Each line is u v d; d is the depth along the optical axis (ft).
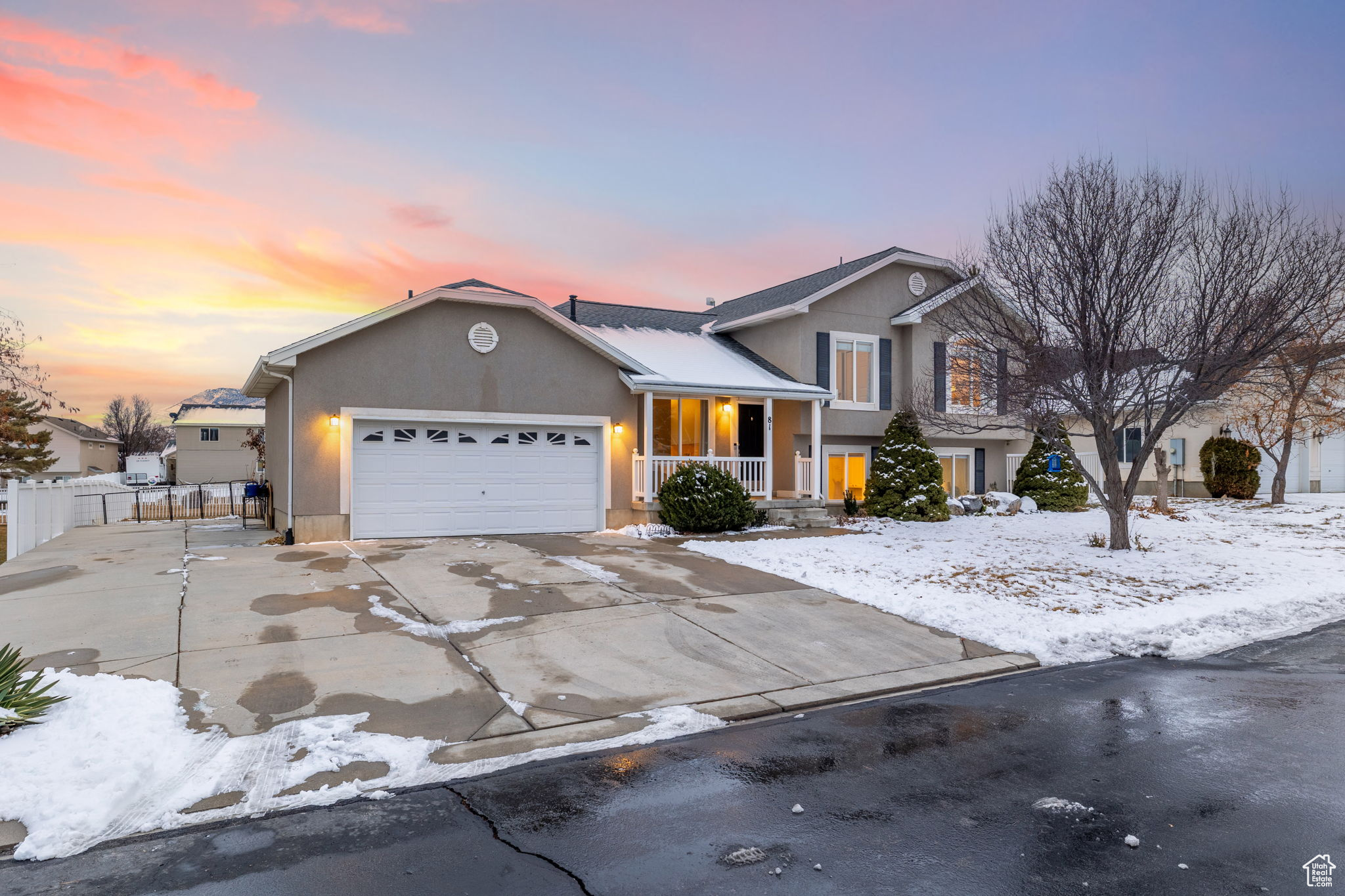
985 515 61.26
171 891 10.26
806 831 12.23
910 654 24.06
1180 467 82.23
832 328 60.75
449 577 31.96
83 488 55.88
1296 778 14.49
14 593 27.76
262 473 93.30
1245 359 35.45
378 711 17.71
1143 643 25.66
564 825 12.42
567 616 26.61
